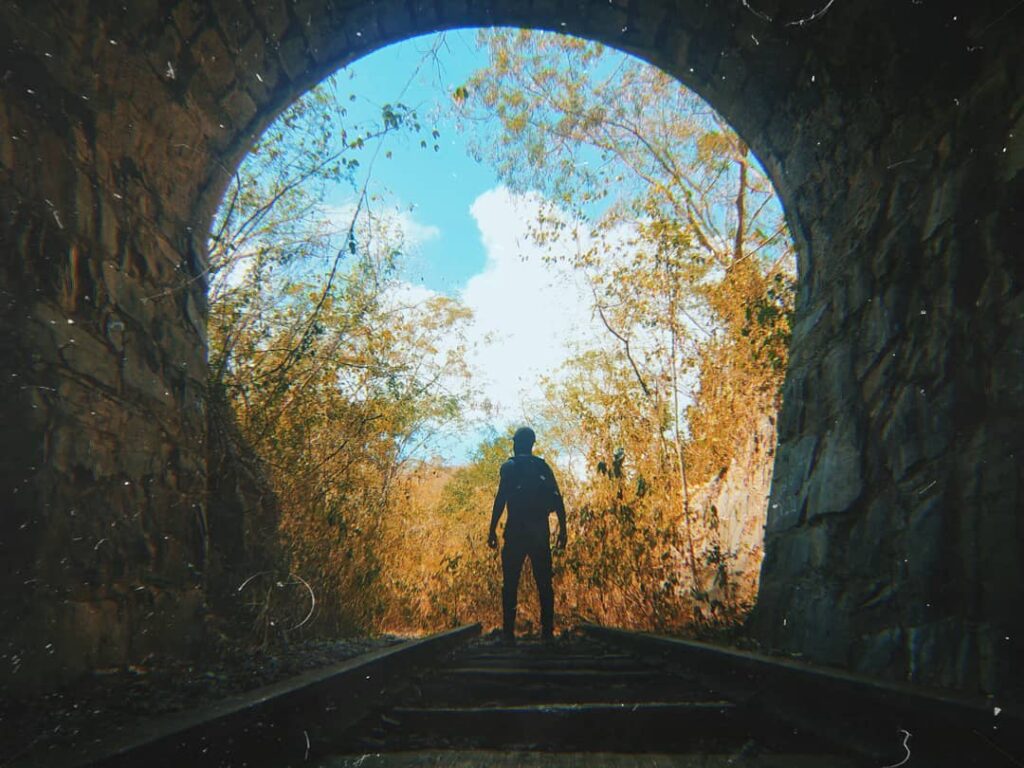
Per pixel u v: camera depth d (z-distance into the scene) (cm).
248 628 678
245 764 273
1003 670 360
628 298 1178
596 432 1212
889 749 281
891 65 526
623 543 1013
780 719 359
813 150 662
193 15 535
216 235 749
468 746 328
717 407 1138
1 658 350
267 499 814
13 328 383
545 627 899
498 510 915
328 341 944
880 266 546
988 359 419
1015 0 417
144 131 536
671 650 599
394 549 1226
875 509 510
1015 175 411
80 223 455
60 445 416
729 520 1001
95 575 446
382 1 676
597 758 294
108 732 257
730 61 687
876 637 474
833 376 604
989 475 402
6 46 386
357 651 652
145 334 540
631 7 700
